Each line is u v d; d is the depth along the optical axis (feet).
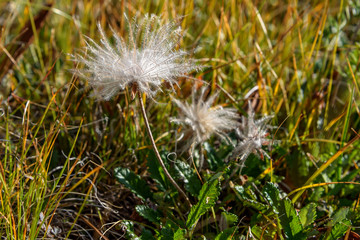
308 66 1.94
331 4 2.24
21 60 1.99
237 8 2.10
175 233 1.48
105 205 1.62
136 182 1.60
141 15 1.92
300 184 1.65
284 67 1.84
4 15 2.15
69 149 1.71
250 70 1.88
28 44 1.91
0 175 1.47
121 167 1.61
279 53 1.96
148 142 1.73
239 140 1.65
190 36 1.97
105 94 1.50
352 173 1.65
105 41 1.50
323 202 1.61
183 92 1.79
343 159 1.70
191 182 1.59
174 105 1.77
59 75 1.94
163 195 1.59
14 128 1.74
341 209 1.52
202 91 1.66
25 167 1.55
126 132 1.72
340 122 1.74
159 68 1.48
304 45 2.00
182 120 1.63
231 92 1.86
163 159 1.62
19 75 1.94
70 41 2.04
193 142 1.61
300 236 1.49
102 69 1.47
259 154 1.60
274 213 1.52
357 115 1.79
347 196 1.66
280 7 2.25
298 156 1.66
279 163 1.69
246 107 1.81
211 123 1.62
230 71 1.91
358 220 1.54
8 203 1.47
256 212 1.58
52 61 1.98
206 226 1.56
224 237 1.48
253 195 1.56
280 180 1.64
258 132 1.59
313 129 1.76
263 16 2.17
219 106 1.69
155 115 1.80
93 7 2.14
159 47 1.51
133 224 1.58
